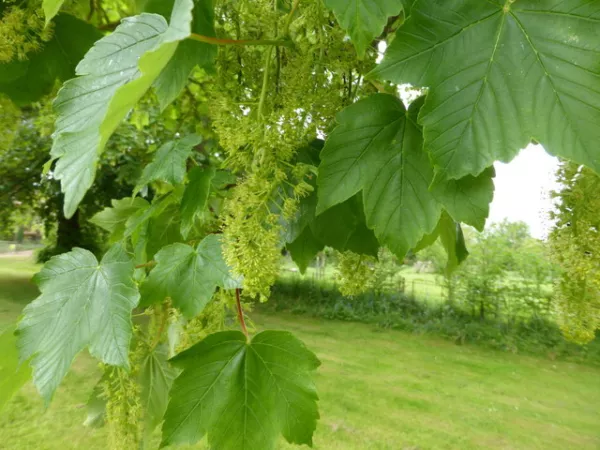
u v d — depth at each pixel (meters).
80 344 1.37
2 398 1.61
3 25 1.74
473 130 1.16
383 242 1.44
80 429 5.43
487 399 7.45
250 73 1.60
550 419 6.78
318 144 1.74
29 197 14.62
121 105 0.86
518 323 11.02
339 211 1.74
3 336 1.49
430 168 1.40
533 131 1.12
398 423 6.32
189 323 1.57
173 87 1.54
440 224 2.12
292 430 1.41
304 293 13.91
